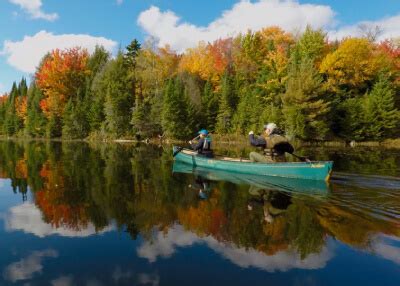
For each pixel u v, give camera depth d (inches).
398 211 212.2
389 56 1541.6
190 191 283.3
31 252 148.0
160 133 1541.6
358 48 1332.4
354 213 208.7
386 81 1307.8
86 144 1198.3
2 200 245.4
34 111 2063.2
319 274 127.1
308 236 167.0
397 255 144.0
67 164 487.5
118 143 1315.2
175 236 168.7
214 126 1599.4
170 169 437.7
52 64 1966.0
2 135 2463.1
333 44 1700.3
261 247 153.9
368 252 147.0
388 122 1275.8
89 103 1770.4
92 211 215.8
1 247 153.9
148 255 144.7
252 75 1752.0
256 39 1785.2
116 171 412.5
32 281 121.3
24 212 212.7
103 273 127.6
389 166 456.1
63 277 124.3
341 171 396.8
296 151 812.6
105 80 1708.9
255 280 122.5
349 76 1374.3
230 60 1961.1
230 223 190.4
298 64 1370.6
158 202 241.3
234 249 151.6
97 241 161.6
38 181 329.7
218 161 432.5
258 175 380.2
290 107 1190.9
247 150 863.1
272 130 389.1
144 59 1637.6
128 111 1605.6
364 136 1290.6
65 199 249.4
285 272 128.7
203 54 1984.5
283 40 1846.7
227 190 288.8
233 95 1625.2
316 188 294.2
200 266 133.9
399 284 119.3
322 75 1376.7
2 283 119.7
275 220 194.4
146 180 343.3
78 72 2030.0
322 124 1179.9
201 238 165.0
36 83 2183.8
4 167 442.6
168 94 1435.8
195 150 510.6
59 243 158.7
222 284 119.3
